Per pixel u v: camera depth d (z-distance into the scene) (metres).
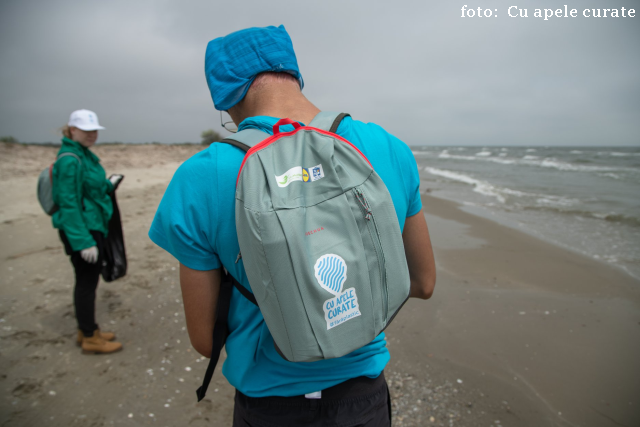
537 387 2.56
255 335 0.86
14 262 4.63
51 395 2.46
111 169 14.85
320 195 0.71
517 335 3.21
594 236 6.37
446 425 2.22
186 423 2.26
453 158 39.81
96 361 2.82
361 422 0.93
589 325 3.37
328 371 0.89
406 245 0.98
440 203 9.99
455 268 4.90
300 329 0.68
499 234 6.62
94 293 2.88
